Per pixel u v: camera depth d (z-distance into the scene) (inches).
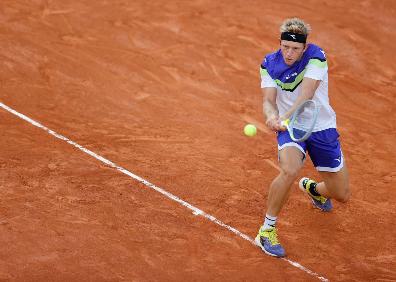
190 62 1701.5
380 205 1227.2
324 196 1154.7
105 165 1250.0
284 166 1019.9
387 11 2054.6
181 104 1518.2
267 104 1027.3
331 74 1737.2
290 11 2005.4
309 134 972.6
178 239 1073.5
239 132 1432.1
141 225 1095.6
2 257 988.6
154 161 1284.4
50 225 1067.9
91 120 1408.7
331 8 2049.7
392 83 1733.5
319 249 1094.4
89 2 1920.5
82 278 965.2
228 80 1646.2
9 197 1125.1
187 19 1898.4
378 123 1539.1
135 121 1425.9
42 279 955.3
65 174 1206.3
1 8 1823.3
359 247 1109.1
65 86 1526.8
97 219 1096.2
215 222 1126.4
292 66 1006.4
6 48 1640.0
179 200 1173.7
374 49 1877.5
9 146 1272.1
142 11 1910.7
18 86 1499.8
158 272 994.7
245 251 1066.7
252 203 1190.3
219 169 1286.9
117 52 1701.5
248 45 1814.7
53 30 1759.4
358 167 1349.7
